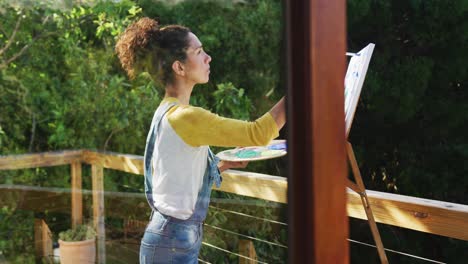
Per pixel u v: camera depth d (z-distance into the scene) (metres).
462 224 2.04
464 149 4.98
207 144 1.77
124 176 1.97
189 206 1.85
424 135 5.17
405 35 5.10
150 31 1.88
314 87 1.27
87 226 1.96
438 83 5.14
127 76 1.95
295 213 1.34
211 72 1.77
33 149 1.91
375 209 2.36
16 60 1.87
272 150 1.62
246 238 1.69
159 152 1.86
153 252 1.88
